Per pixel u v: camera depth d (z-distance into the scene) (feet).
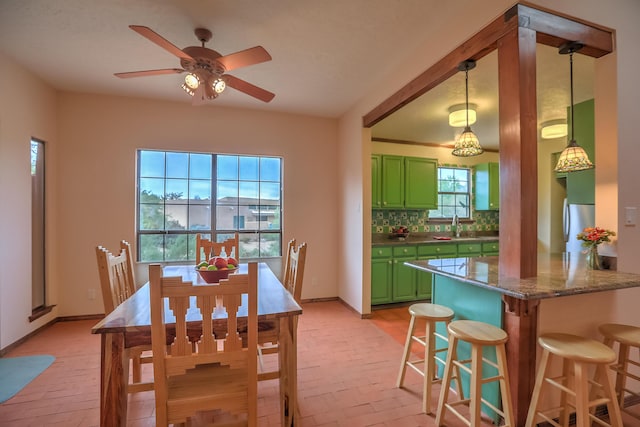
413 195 14.88
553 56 7.88
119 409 4.46
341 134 13.64
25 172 9.19
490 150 17.66
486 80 9.14
